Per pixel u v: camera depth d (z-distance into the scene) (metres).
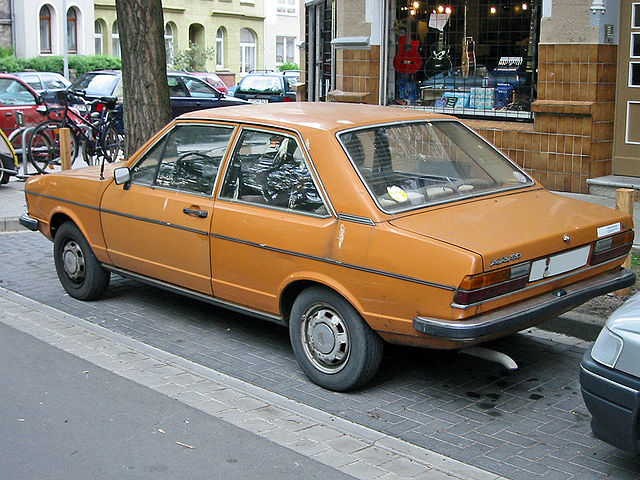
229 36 44.06
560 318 6.68
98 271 7.35
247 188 5.96
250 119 6.05
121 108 15.76
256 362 6.15
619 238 5.75
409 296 4.98
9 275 8.43
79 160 15.73
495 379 5.83
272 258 5.69
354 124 5.79
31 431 4.91
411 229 5.09
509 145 11.58
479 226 5.18
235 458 4.59
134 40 9.52
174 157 6.53
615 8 10.73
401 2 13.16
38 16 35.88
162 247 6.49
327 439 4.84
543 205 5.76
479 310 4.87
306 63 17.44
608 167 11.09
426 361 6.18
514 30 11.83
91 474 4.40
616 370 4.14
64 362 6.04
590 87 10.72
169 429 4.95
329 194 5.43
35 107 14.57
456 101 12.63
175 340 6.61
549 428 5.04
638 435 4.15
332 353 5.50
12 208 11.27
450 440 4.88
